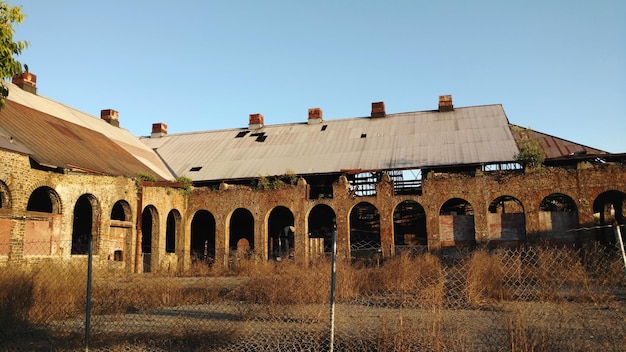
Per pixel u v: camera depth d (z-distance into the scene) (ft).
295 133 122.93
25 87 97.45
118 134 116.06
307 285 38.58
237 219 118.11
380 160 99.81
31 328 30.73
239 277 65.67
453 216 92.12
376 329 28.22
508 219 88.43
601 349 23.45
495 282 37.32
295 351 24.67
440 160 94.79
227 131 134.72
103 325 32.30
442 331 27.09
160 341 27.27
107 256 80.02
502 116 110.42
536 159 88.22
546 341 23.61
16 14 31.01
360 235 108.47
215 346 26.22
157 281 48.29
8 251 62.49
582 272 35.76
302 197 98.07
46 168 71.00
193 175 109.19
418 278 43.93
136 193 89.25
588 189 84.07
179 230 102.99
